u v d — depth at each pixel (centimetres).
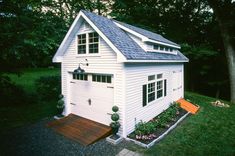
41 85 1722
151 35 1366
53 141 919
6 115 1283
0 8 1255
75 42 1159
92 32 1061
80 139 934
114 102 981
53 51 1931
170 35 2522
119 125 933
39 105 1535
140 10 2517
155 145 895
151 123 1062
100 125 1050
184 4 2542
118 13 2461
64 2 2036
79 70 1081
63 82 1264
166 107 1427
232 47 1877
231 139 973
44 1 1873
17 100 1533
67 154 806
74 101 1227
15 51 1252
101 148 861
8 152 810
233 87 1875
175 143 917
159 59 1187
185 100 1689
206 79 2580
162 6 2608
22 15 1364
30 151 823
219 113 1421
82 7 2094
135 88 1021
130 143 909
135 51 1023
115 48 905
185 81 2592
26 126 1098
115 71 966
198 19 2553
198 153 830
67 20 2008
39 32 1566
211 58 2336
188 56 2303
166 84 1405
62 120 1152
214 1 1836
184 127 1124
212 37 2327
